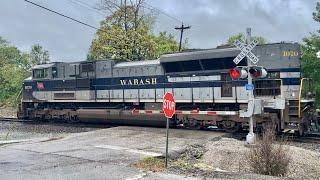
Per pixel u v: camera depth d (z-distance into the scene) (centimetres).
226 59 1838
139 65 2180
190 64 1964
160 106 2094
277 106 1648
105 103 2397
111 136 1762
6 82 5484
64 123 2591
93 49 3844
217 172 1048
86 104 2503
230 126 1842
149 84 2131
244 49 1466
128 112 2222
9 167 1127
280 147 1127
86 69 2438
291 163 1246
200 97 1938
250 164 1150
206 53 1897
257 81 1773
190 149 1445
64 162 1191
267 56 1761
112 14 3834
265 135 1182
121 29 3775
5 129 2300
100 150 1405
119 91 2277
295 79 1708
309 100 1755
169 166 1147
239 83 1816
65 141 1667
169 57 2031
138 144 1532
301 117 1692
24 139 1839
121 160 1212
